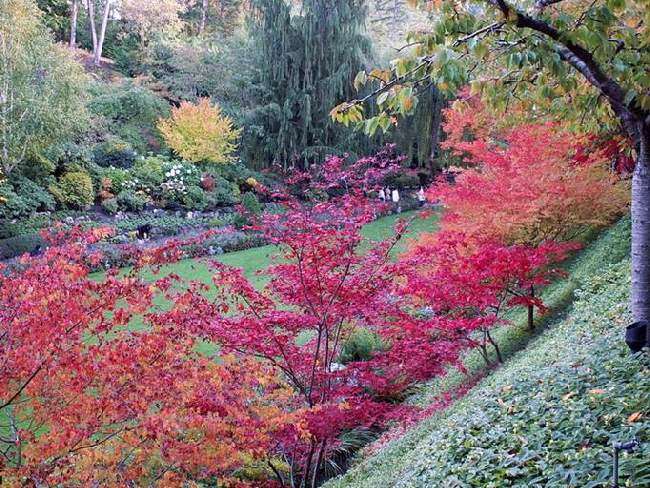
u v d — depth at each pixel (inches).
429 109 844.0
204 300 181.2
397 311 244.8
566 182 310.7
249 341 207.6
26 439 146.3
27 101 660.1
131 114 975.6
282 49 928.3
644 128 161.5
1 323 140.5
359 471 251.8
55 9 1266.0
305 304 229.9
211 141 909.8
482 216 323.9
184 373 163.8
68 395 147.7
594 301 278.5
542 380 182.5
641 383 144.3
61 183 754.8
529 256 292.8
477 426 168.9
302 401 224.5
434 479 151.9
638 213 172.2
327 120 909.2
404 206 866.8
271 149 965.2
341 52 912.3
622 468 108.8
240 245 716.0
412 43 139.6
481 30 136.5
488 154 339.0
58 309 143.0
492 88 170.7
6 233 650.8
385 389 249.6
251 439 164.4
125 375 151.0
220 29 1330.0
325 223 225.8
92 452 140.6
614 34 163.3
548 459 126.6
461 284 272.7
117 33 1282.0
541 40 138.2
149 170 857.5
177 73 1056.8
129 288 157.8
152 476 164.7
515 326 332.2
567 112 212.4
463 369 267.7
